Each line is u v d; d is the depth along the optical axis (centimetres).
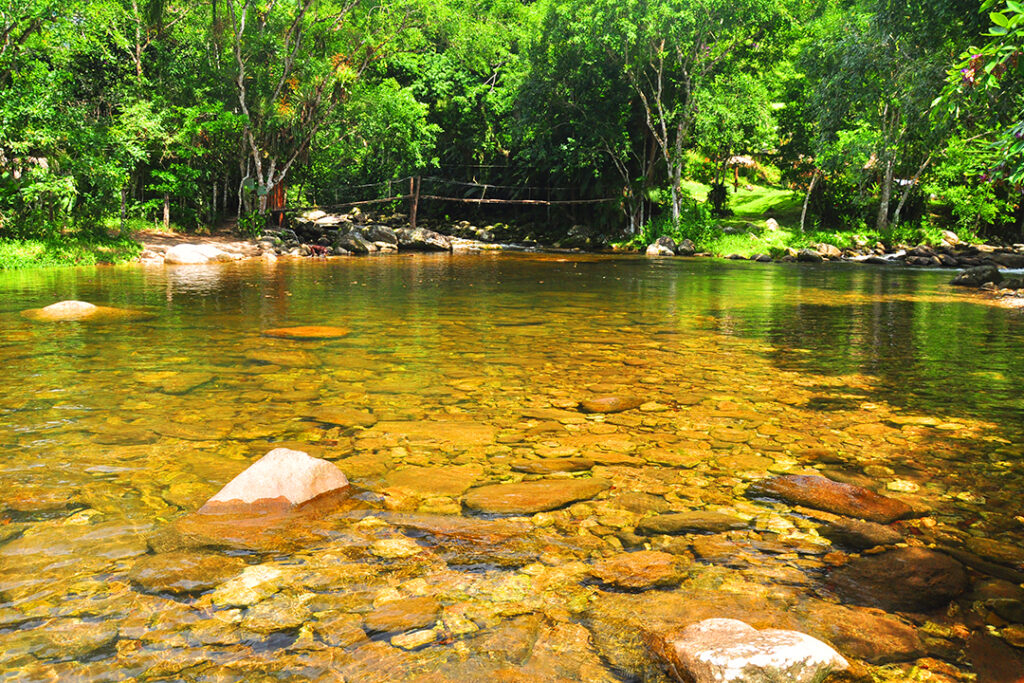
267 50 2853
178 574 237
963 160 3172
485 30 3844
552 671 188
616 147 3375
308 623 210
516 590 231
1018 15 451
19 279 1434
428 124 3788
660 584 236
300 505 297
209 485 317
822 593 231
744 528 280
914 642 204
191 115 2544
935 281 1795
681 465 354
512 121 3688
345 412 446
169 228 2728
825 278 1877
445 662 191
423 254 2762
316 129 2989
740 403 482
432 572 243
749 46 3256
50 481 319
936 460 364
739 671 176
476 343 722
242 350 659
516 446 383
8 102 1819
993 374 589
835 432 414
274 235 2856
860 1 2602
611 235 3631
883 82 2439
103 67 2628
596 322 905
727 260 2755
